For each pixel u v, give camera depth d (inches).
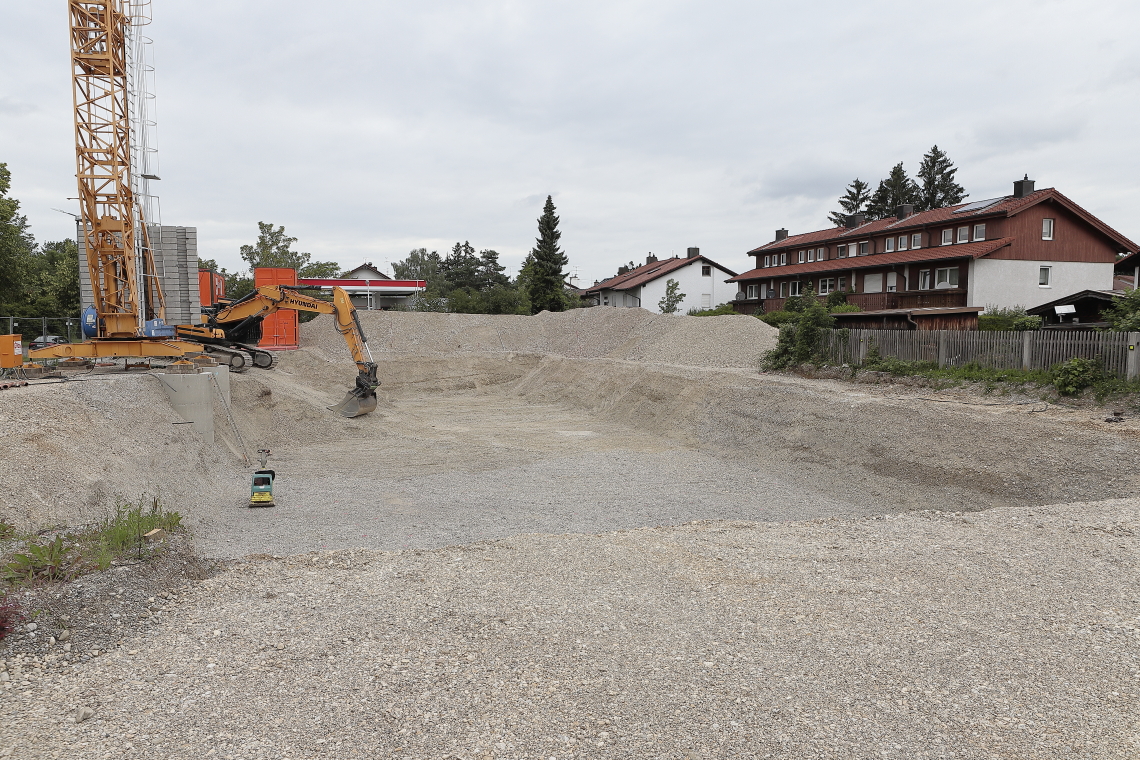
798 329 1032.2
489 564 346.3
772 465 753.0
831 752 185.0
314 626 265.7
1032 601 289.1
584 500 616.4
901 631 261.0
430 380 1552.7
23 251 1756.9
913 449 652.7
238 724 197.9
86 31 831.7
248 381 920.3
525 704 208.4
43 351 820.0
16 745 186.1
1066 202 1357.0
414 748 186.9
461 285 3540.8
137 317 862.5
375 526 511.8
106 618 262.7
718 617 275.7
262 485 563.5
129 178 864.3
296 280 1627.7
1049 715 202.8
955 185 3026.6
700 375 1049.5
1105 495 500.1
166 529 368.5
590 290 2807.6
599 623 269.1
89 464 483.5
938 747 187.3
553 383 1444.4
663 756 183.2
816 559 351.9
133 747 186.7
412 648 246.5
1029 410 644.1
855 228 1839.3
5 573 281.0
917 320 1327.5
